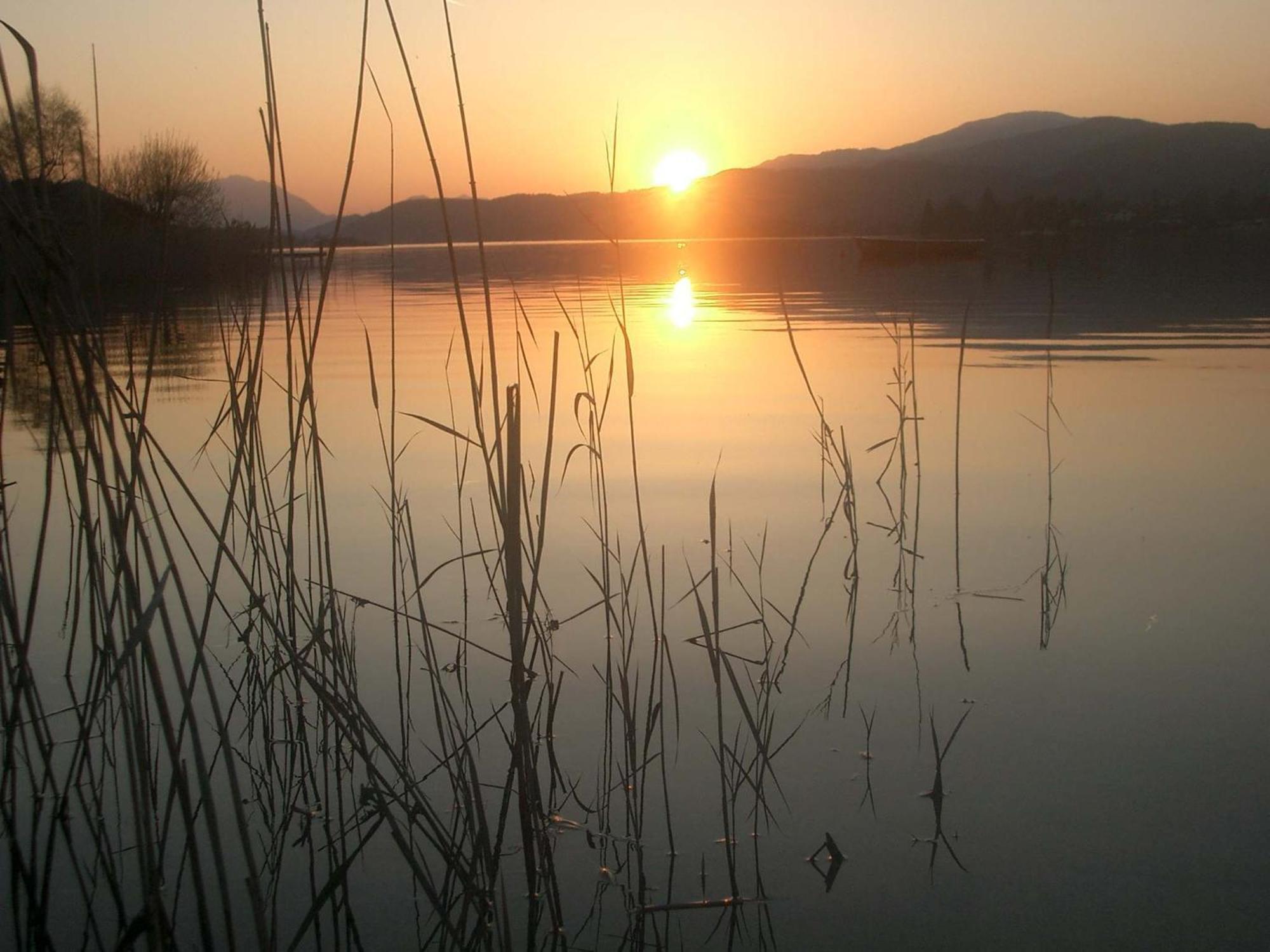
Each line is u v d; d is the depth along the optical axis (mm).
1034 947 1756
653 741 2541
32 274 1574
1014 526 3980
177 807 2295
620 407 6473
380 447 5426
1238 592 3262
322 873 2084
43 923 1781
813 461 5055
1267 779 2240
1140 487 4438
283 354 9117
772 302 15180
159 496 4410
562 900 1971
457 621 3223
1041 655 2891
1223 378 6992
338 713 2379
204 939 1557
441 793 2344
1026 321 11125
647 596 3398
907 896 1925
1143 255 28359
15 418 6168
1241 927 1788
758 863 2045
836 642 3021
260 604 1948
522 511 4277
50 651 2953
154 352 1890
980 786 2262
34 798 2254
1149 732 2457
